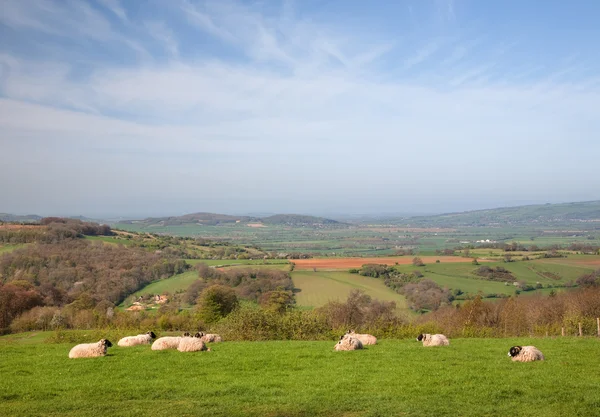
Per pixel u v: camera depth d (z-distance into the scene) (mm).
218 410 13922
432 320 49219
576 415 13000
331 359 20953
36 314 60125
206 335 28641
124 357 21578
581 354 21234
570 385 15688
